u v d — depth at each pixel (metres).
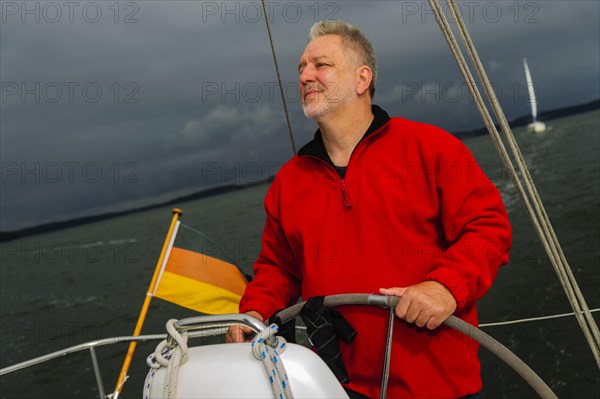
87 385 9.84
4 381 10.74
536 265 11.59
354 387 1.60
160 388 1.04
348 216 1.62
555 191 22.41
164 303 16.59
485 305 9.94
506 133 1.28
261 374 1.00
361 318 1.56
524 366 1.16
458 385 1.52
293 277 1.96
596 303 9.03
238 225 36.94
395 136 1.62
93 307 18.20
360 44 1.69
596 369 6.57
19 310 19.70
